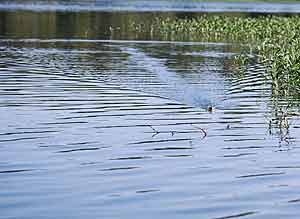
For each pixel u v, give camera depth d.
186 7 111.00
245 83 27.70
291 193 12.46
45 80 26.97
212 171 13.91
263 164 14.59
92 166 14.07
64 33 55.53
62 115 19.53
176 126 18.41
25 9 87.00
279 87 26.11
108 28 62.81
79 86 25.45
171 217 11.12
